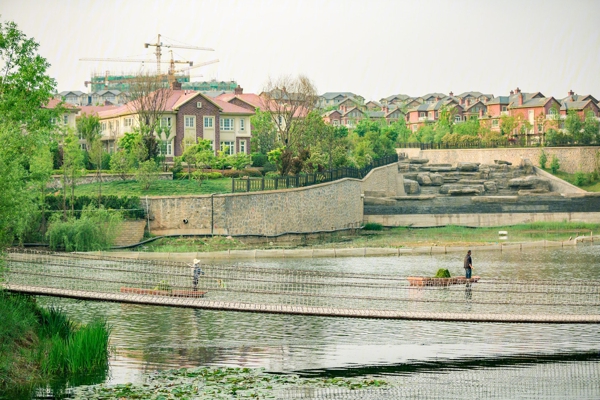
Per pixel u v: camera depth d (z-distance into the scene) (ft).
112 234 341.00
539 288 241.96
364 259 343.67
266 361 157.17
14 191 158.51
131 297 175.22
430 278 246.47
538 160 625.00
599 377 148.87
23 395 133.80
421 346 171.42
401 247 378.94
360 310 175.11
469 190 543.80
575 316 175.11
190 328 186.91
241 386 138.51
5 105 189.88
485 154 639.76
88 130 469.98
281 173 449.48
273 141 574.56
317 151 485.15
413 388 140.97
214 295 218.59
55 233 325.01
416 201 519.60
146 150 435.12
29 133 198.29
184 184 410.93
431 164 604.49
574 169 620.08
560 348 170.40
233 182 391.45
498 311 188.14
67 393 134.21
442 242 411.54
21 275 231.91
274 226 402.52
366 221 491.72
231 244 368.68
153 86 512.22
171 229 370.73
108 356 158.30
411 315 171.42
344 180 460.14
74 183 359.87
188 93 535.19
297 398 132.87
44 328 164.55
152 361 155.74
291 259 340.18
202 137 516.32
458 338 178.91
